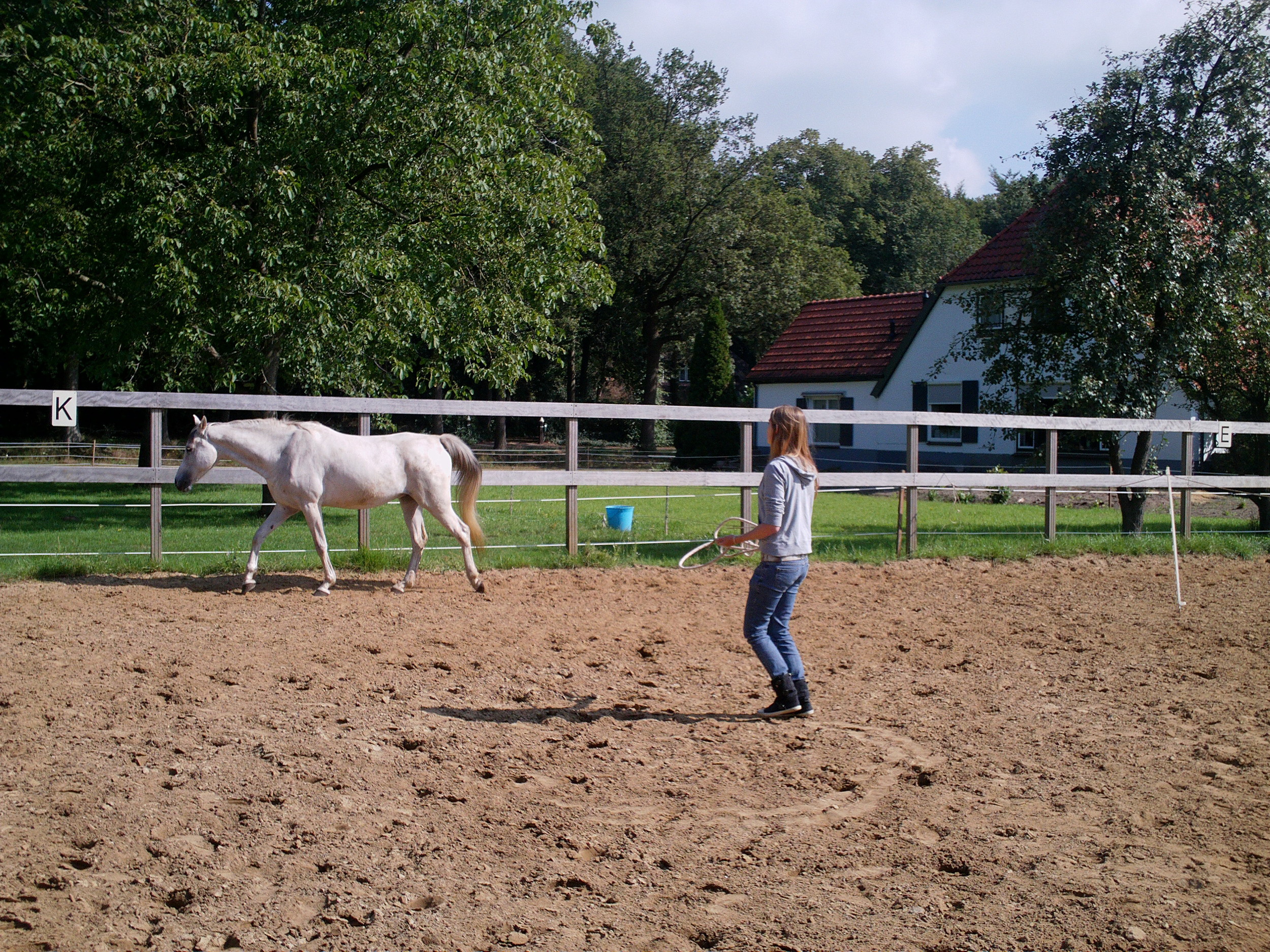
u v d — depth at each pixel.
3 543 11.35
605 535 12.59
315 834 3.68
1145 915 3.14
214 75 12.57
